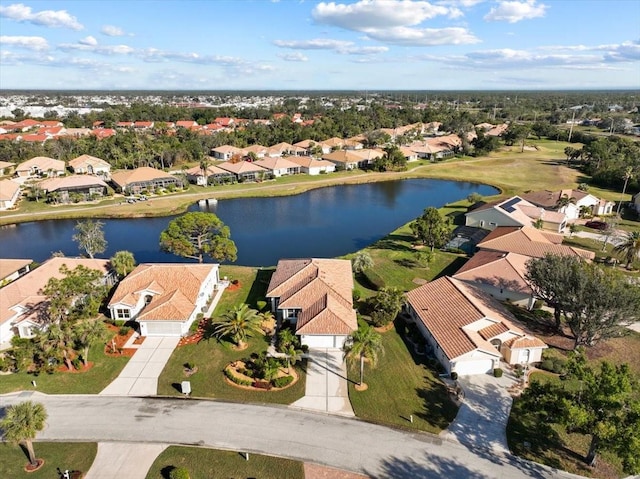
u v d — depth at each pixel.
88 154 161.88
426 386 43.12
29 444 33.09
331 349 48.72
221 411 39.50
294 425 37.84
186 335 51.03
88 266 62.53
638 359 48.16
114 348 48.09
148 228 97.00
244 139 190.50
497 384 43.53
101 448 35.34
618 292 43.47
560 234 82.50
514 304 59.59
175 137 186.12
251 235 92.56
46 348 43.12
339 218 104.94
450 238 80.94
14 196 112.44
